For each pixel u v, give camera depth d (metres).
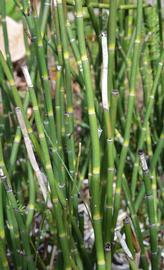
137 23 0.54
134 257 0.55
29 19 0.55
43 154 0.52
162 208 0.73
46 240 0.69
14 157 0.65
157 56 0.77
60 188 0.57
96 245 0.51
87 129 0.83
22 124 0.50
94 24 0.68
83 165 0.75
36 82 0.67
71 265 0.56
